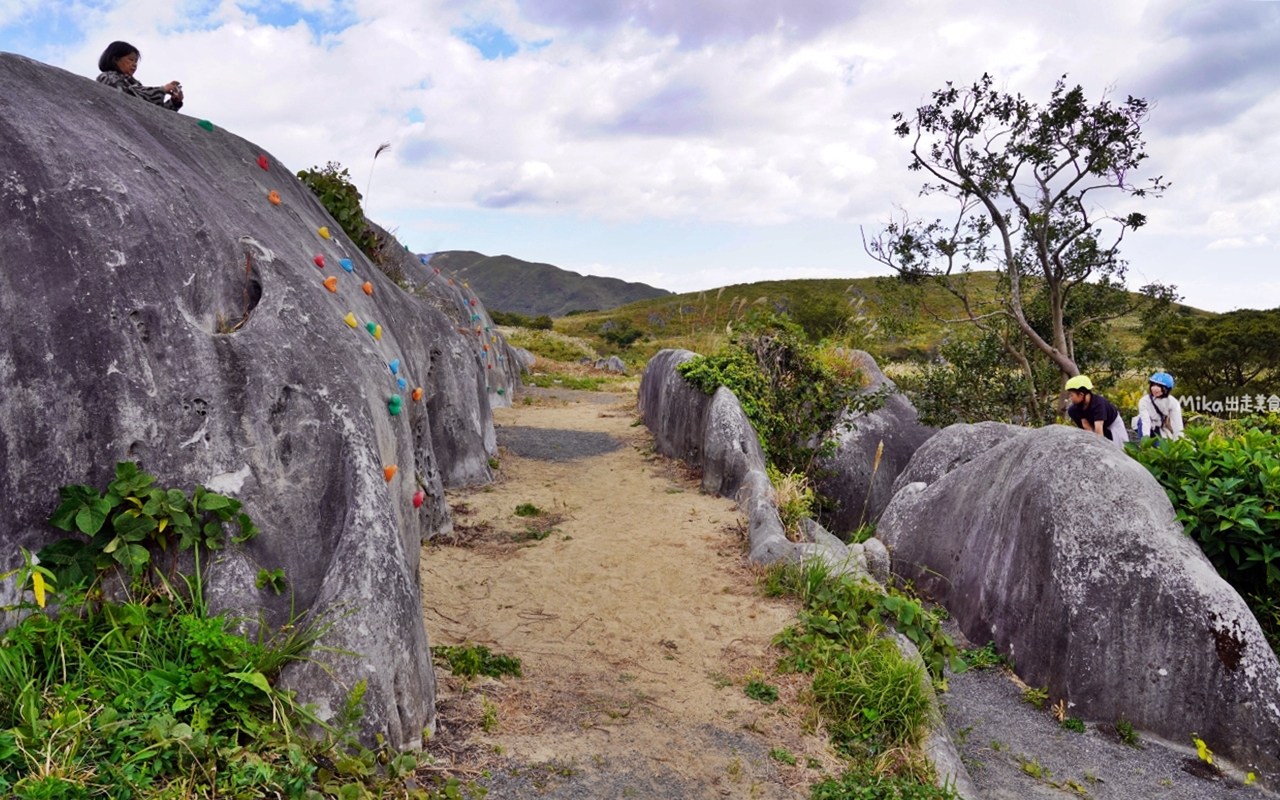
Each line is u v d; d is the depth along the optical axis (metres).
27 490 3.67
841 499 11.70
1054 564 5.94
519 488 9.53
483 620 5.88
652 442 12.28
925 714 4.85
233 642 3.61
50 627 3.46
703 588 6.64
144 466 3.92
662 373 12.59
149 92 6.17
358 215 9.80
